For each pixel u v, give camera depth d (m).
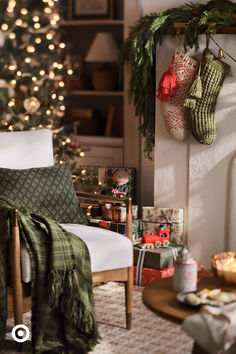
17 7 3.89
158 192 3.49
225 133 3.22
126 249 2.54
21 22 3.72
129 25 3.90
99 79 4.69
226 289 1.96
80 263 2.37
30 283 2.37
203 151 3.30
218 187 3.28
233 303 1.76
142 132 3.61
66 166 2.91
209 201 3.32
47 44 4.00
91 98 4.96
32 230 2.41
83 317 2.31
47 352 2.32
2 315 2.33
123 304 2.90
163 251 3.19
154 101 3.49
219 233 3.31
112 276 2.51
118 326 2.61
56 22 4.11
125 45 3.56
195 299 1.76
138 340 2.46
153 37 3.30
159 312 1.76
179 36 3.23
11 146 2.89
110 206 3.33
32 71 3.95
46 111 3.88
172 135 3.32
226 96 3.18
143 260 3.20
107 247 2.49
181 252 1.96
